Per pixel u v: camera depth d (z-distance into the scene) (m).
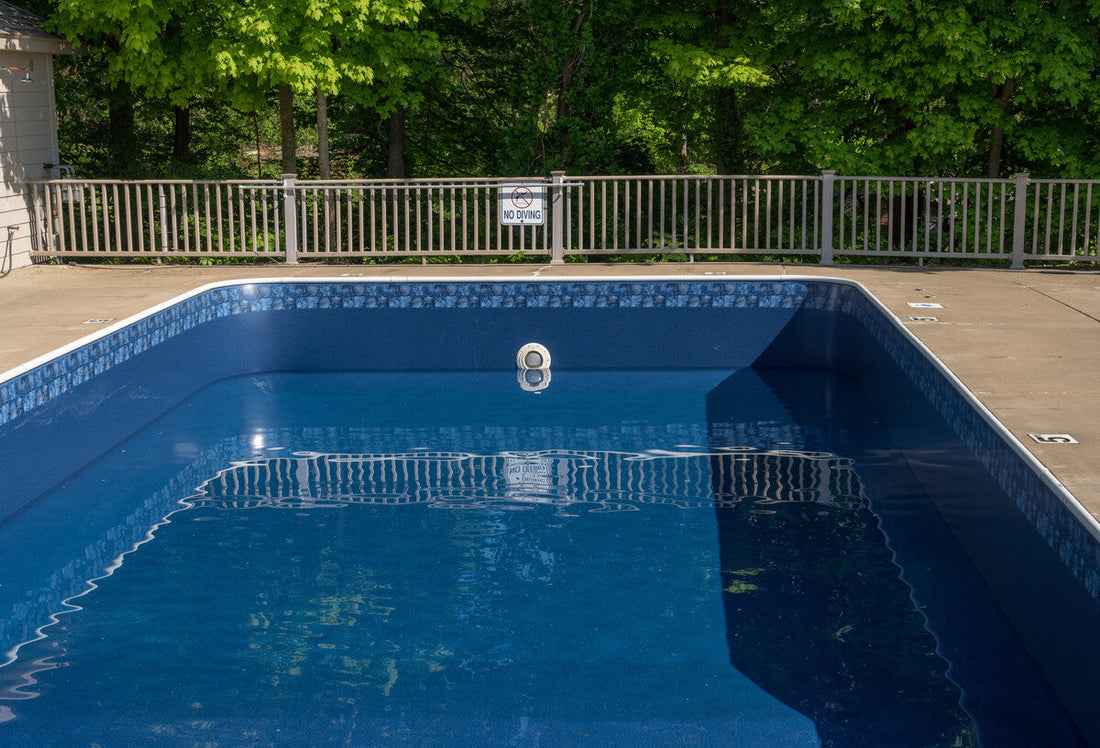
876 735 4.26
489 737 4.25
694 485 7.38
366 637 5.19
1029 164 16.12
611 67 15.77
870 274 10.97
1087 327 8.17
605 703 4.53
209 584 5.83
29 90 12.33
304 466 7.84
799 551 6.25
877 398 9.16
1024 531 5.02
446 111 20.55
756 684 4.70
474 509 6.95
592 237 11.90
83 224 11.94
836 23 14.27
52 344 7.63
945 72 13.63
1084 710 4.18
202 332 10.19
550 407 9.36
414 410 9.29
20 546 6.38
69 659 4.98
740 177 11.77
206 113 22.39
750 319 10.72
